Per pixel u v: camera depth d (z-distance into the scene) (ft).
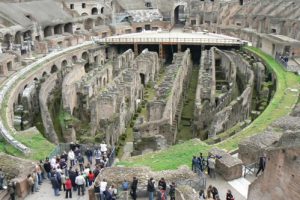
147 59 234.79
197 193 77.97
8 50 229.66
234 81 200.54
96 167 91.15
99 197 78.28
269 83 201.05
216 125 137.90
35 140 116.26
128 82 186.19
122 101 163.73
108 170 84.02
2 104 155.22
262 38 260.42
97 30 321.73
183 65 216.54
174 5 378.73
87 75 209.15
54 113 185.26
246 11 329.52
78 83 191.83
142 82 236.22
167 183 81.35
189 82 247.09
